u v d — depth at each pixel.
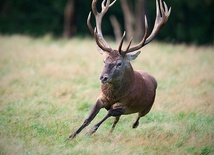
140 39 71.12
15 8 93.25
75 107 28.61
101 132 24.38
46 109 27.39
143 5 72.12
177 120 27.39
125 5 73.00
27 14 93.44
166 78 38.78
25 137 22.30
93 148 21.25
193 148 22.67
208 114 28.75
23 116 25.77
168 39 93.94
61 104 28.72
